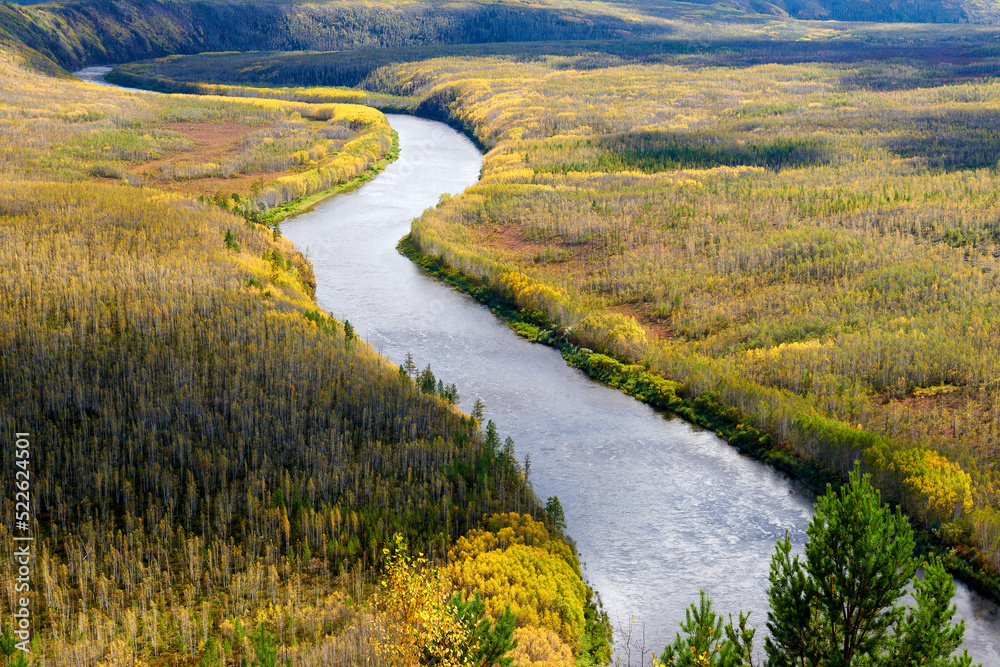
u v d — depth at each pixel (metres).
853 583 29.80
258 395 61.50
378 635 37.88
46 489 49.50
